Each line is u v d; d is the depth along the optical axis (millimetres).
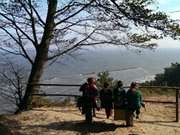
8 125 13758
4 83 17375
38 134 12688
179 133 13016
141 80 78688
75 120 14492
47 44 17234
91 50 17141
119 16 15250
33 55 18609
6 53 17328
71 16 16531
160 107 18172
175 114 16500
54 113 15680
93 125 13648
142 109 17453
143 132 12852
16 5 16219
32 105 17266
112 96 13891
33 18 16812
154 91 23641
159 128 13539
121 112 13469
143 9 14594
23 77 17875
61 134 12656
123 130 12984
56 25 16844
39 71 17422
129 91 13375
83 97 13828
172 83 34656
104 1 15258
